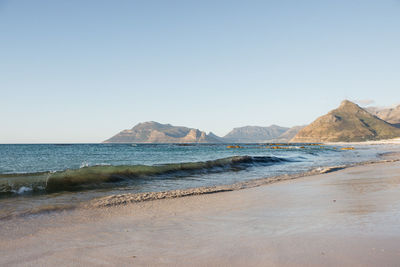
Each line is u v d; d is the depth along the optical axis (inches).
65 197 323.3
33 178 401.7
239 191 349.7
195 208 244.7
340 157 1268.5
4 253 131.8
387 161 858.1
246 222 184.1
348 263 105.2
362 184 359.3
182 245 137.3
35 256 127.0
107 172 487.5
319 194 296.2
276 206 240.7
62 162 895.1
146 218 208.1
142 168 556.1
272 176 545.0
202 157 1246.9
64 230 175.6
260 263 109.0
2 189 352.2
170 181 481.7
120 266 112.0
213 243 138.3
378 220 169.0
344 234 142.2
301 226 164.6
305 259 110.7
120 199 294.4
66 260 120.9
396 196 260.2
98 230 174.2
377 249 118.7
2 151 1982.0
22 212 233.5
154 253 126.6
